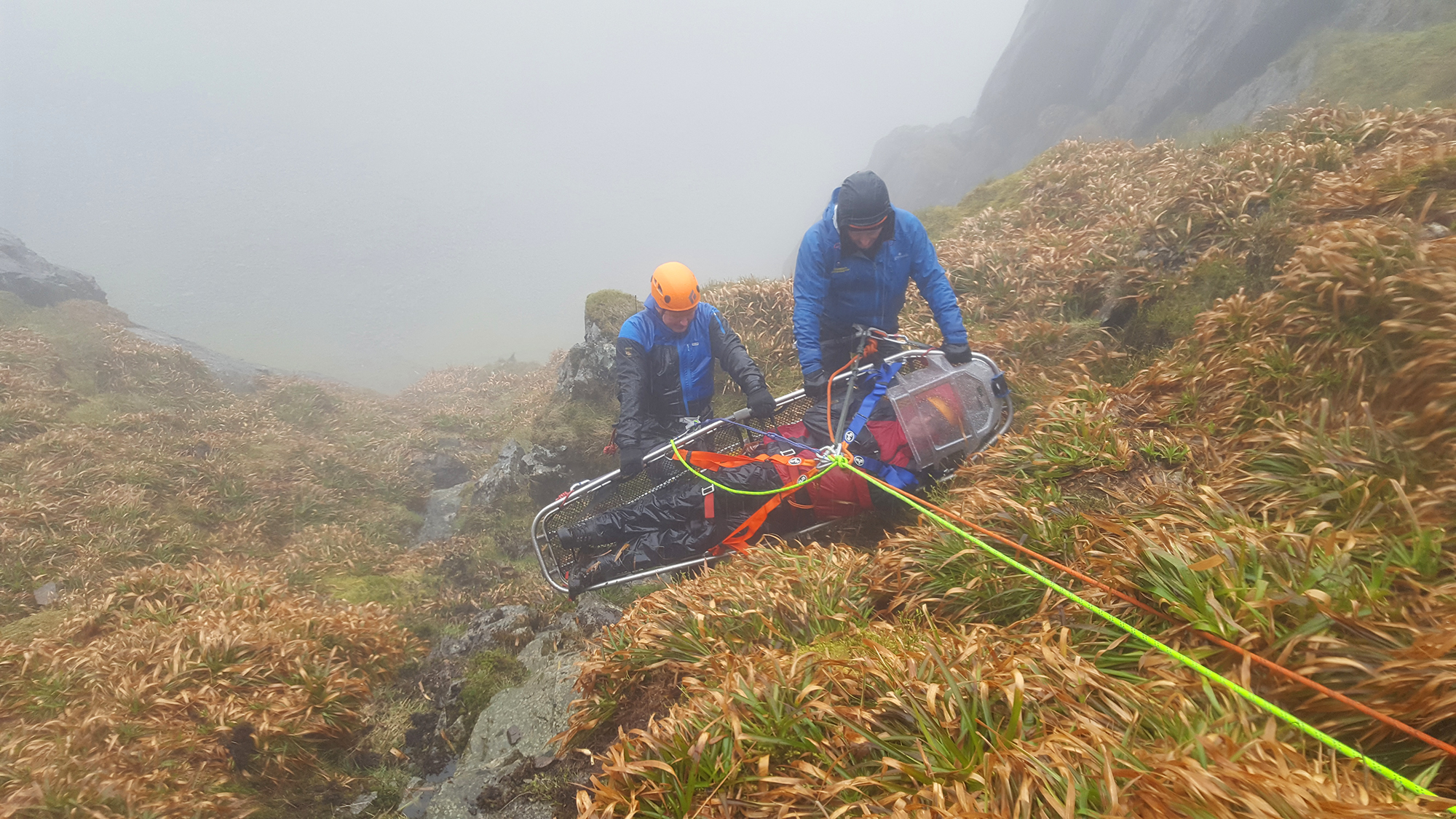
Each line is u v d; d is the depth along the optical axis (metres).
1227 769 1.59
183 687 4.19
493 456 11.89
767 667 2.58
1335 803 1.46
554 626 4.70
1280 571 2.23
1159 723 1.90
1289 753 1.69
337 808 3.80
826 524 4.39
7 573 6.04
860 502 4.22
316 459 10.27
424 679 4.69
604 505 4.99
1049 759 1.81
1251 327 3.71
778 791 1.98
